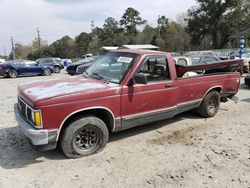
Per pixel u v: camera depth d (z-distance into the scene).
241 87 12.25
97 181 4.00
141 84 5.23
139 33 83.25
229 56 22.22
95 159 4.68
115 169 4.35
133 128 6.23
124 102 5.04
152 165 4.48
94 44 88.19
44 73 23.17
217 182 4.00
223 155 4.87
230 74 7.32
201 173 4.24
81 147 4.73
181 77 6.56
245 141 5.52
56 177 4.11
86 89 4.68
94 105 4.66
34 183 3.96
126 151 5.02
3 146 5.21
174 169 4.36
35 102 4.18
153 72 5.49
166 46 69.44
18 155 4.82
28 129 4.26
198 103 6.65
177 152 4.98
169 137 5.73
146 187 3.87
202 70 7.23
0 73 21.03
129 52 5.52
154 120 5.64
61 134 4.55
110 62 5.58
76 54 92.50
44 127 4.26
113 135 5.80
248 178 4.12
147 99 5.36
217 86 6.99
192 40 56.72
